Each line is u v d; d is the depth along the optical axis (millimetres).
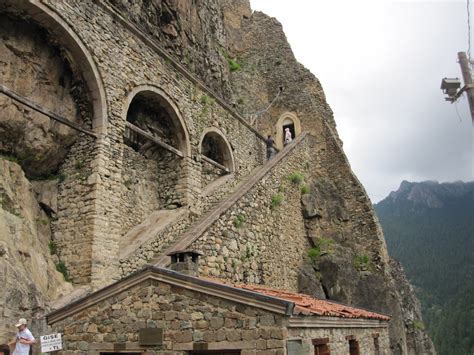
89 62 11594
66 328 6945
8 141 10773
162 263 10570
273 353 5703
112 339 6625
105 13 12500
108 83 12125
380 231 22281
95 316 6832
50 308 8617
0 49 10445
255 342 5836
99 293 6836
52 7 10680
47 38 11289
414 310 22578
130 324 6582
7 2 10148
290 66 29812
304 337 6555
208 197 16234
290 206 19125
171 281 6469
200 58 21984
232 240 13117
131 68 13195
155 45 14328
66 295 9625
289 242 17984
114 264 10992
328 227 21438
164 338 6324
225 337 6000
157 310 6480
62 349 6867
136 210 13727
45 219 11273
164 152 15570
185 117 15641
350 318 8922
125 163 13719
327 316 7422
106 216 11242
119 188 11930
